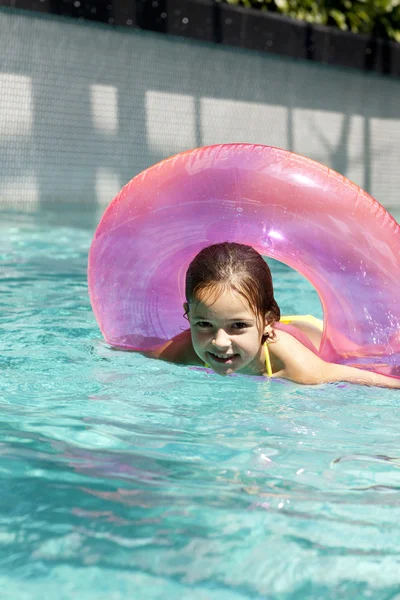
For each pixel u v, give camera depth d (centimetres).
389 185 1572
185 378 322
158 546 172
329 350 347
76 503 194
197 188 345
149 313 366
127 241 360
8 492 200
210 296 293
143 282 364
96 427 255
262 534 180
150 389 304
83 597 152
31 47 1105
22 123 1109
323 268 336
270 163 339
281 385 316
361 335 337
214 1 1230
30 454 228
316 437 252
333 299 339
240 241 339
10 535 176
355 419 275
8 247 720
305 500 200
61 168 1157
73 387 303
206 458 229
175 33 1201
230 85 1332
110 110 1202
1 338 380
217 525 183
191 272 301
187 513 189
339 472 221
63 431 250
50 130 1140
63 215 1016
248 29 1273
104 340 383
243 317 295
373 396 307
